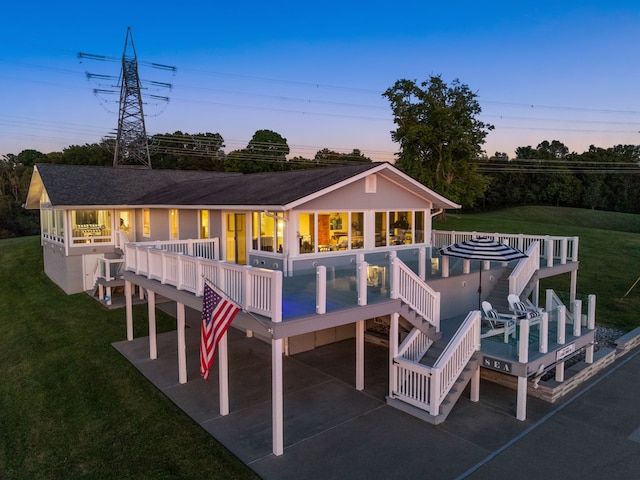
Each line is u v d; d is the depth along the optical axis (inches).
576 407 380.2
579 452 307.3
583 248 1080.8
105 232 792.9
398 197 610.5
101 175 885.2
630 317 668.7
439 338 431.5
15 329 612.7
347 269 457.4
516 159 2714.1
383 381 434.3
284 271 497.4
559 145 3595.0
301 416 361.7
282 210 454.3
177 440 329.1
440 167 1349.7
